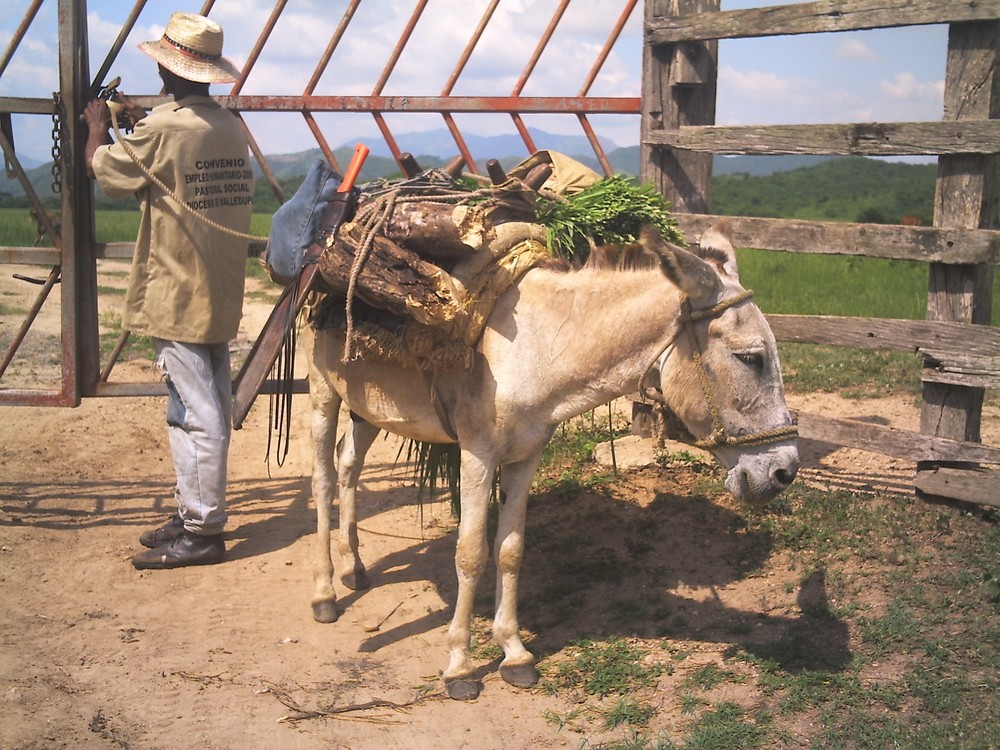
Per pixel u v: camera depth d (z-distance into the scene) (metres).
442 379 4.21
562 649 4.58
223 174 5.48
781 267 16.78
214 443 5.63
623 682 4.20
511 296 4.14
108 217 27.42
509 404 4.08
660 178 6.29
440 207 4.06
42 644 4.68
